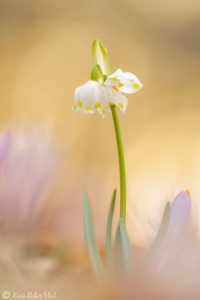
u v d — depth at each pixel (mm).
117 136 572
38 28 2127
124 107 571
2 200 443
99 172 730
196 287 396
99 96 563
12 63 1884
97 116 1430
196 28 2244
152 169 1060
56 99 1684
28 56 1962
